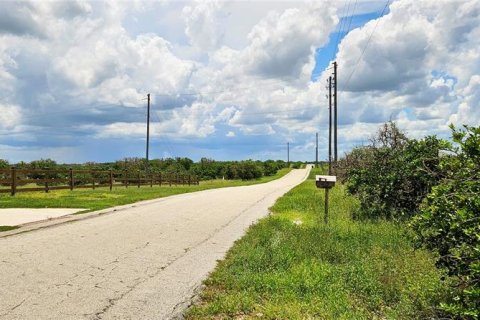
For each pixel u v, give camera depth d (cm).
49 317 536
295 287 656
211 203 2083
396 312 585
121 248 948
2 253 864
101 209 1662
